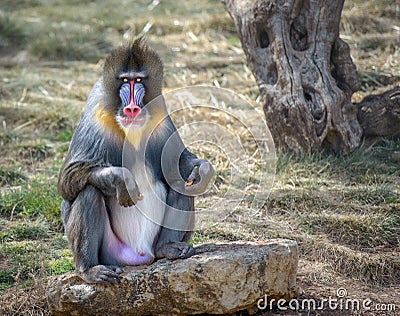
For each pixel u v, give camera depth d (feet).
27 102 78.18
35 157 66.85
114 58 39.70
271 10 60.54
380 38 83.20
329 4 60.80
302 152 60.18
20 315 41.70
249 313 39.32
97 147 39.34
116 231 40.09
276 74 61.52
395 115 61.52
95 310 38.55
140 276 38.17
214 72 81.87
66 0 115.03
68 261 47.21
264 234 50.24
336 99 59.98
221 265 37.42
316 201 54.19
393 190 55.42
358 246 48.91
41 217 54.54
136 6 108.88
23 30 99.30
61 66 89.61
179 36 95.25
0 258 48.62
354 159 59.47
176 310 37.96
